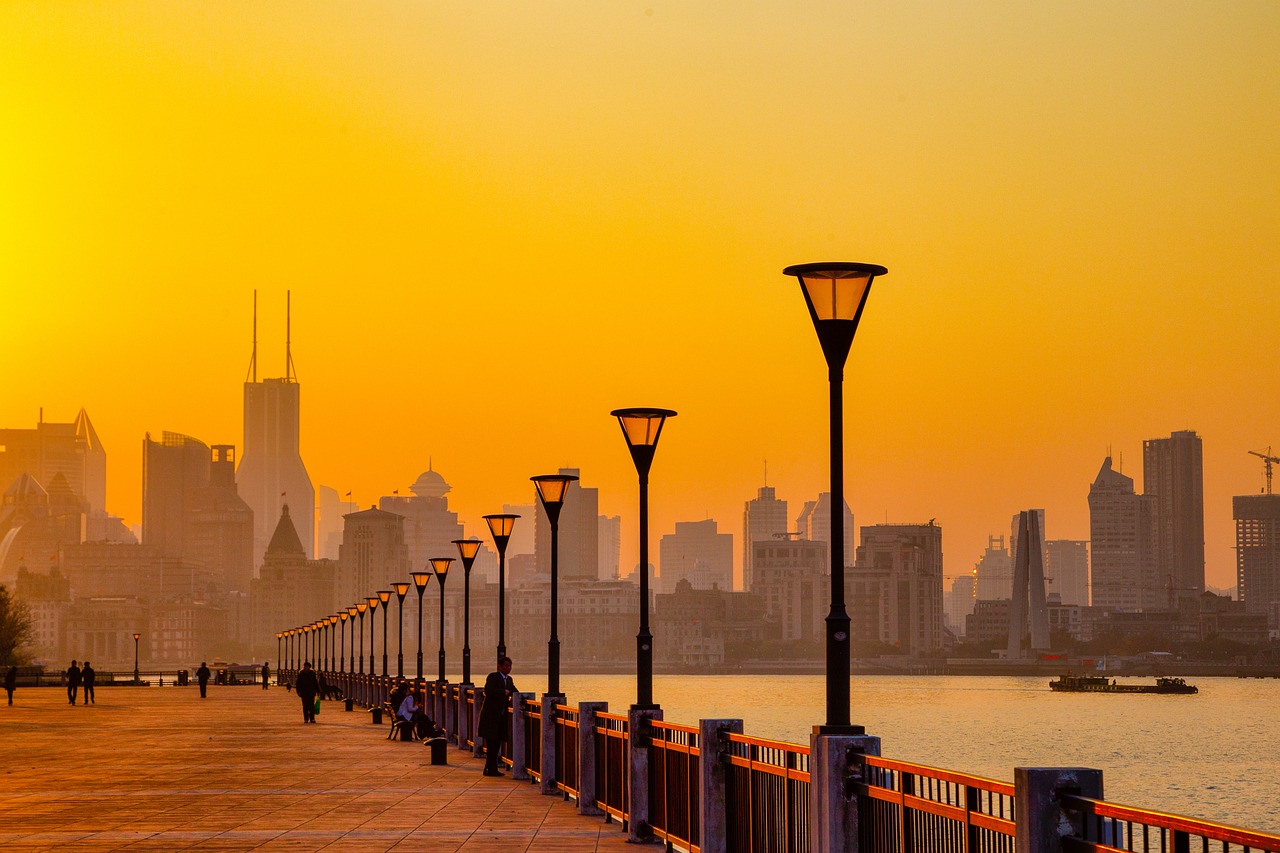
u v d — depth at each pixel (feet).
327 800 73.61
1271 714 599.16
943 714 586.45
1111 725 522.47
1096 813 23.89
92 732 144.36
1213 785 327.67
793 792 40.01
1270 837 20.02
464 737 113.70
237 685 399.85
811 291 41.65
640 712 57.98
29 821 64.59
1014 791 25.61
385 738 132.57
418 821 64.23
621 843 56.85
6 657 481.87
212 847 55.72
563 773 74.90
